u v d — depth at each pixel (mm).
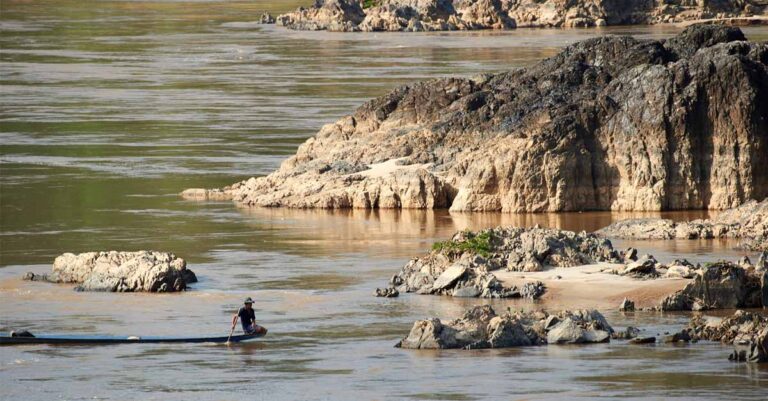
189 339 168875
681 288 186500
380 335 170000
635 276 193875
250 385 147875
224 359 159625
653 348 160125
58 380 151875
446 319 175500
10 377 153125
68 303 191250
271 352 162625
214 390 146375
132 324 178375
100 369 156375
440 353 160375
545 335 166250
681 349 159375
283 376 151375
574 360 154625
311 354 161000
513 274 196750
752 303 182375
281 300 191000
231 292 197250
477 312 171750
